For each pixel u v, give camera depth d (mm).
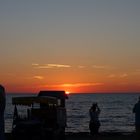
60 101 21969
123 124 60469
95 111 19156
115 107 120750
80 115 82438
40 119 18875
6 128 45188
